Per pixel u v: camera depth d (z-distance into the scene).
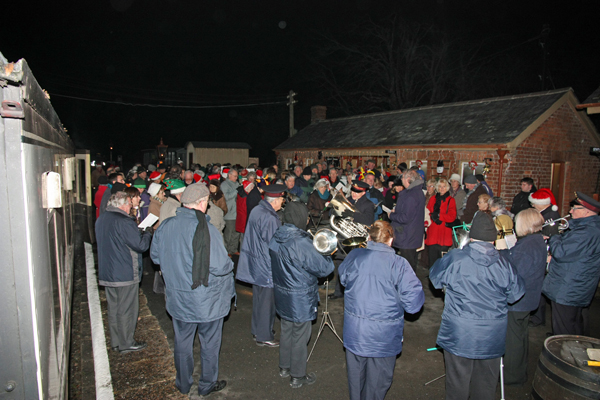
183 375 3.52
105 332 4.85
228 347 4.62
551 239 4.22
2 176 1.74
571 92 11.63
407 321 5.36
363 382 3.24
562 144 12.05
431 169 13.12
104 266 4.25
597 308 5.80
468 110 14.15
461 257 3.05
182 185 5.20
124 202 4.26
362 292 3.02
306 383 3.86
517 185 11.16
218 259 3.34
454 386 3.12
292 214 3.66
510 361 3.83
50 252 2.50
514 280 3.02
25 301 1.81
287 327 3.89
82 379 4.07
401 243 5.77
